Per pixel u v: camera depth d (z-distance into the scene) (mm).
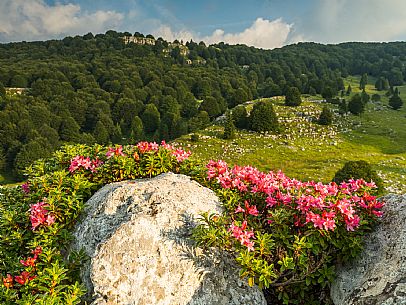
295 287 5145
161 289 4527
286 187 5938
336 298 4762
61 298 4359
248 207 5422
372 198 5352
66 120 74438
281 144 52250
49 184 6031
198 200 5523
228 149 50688
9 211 5617
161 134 73312
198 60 165250
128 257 4648
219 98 94750
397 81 122312
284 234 5012
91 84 103875
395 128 61281
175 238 4906
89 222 5328
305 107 70188
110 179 6555
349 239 4875
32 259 4633
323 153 48594
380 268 4461
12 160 61594
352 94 102938
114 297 4434
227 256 5016
